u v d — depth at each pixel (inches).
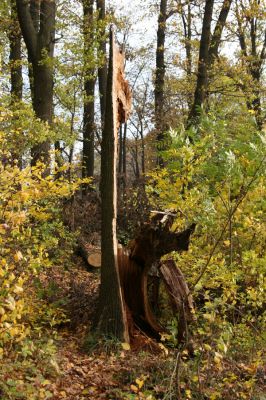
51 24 504.4
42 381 189.8
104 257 259.8
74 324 271.4
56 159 482.3
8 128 320.8
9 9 598.5
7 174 197.5
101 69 711.1
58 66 548.4
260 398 203.8
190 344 234.2
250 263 244.8
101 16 673.6
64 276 341.4
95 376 218.1
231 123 344.2
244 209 270.5
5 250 192.7
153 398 192.7
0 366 188.9
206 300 278.4
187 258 272.7
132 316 269.9
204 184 273.1
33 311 249.8
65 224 482.3
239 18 678.5
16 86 630.5
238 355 232.2
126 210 509.7
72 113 593.3
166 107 840.3
